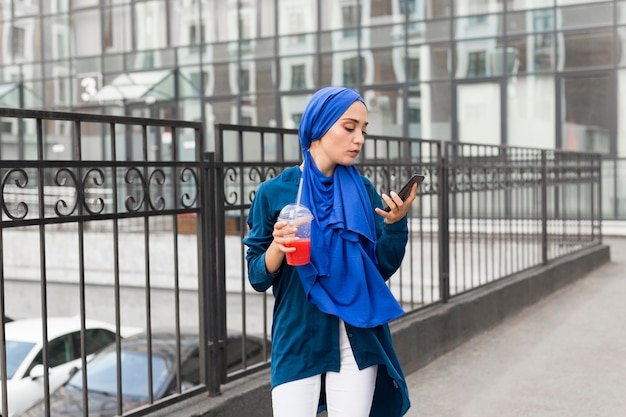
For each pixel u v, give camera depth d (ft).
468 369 16.62
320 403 7.66
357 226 7.09
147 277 10.57
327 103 7.09
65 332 31.04
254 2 67.97
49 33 80.02
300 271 7.02
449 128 59.36
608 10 53.93
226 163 11.96
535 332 20.36
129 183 10.17
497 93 57.72
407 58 60.90
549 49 55.93
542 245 27.37
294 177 7.47
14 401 26.53
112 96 74.28
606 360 17.19
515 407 13.84
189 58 71.61
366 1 62.64
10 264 53.67
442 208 18.98
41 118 8.80
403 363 15.97
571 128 55.47
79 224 9.37
